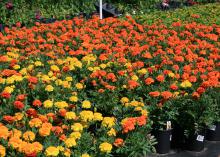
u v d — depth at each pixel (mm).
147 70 5164
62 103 4266
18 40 6145
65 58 5520
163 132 4523
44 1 7977
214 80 4738
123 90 4848
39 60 5383
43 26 6609
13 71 4816
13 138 3674
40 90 4598
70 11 8188
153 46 6035
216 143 4777
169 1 9531
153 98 4598
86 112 4117
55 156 3674
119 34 6387
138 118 4129
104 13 8867
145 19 7285
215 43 6328
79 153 3805
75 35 6199
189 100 4555
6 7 7582
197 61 5488
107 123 4086
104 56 5379
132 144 4031
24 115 4074
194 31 6734
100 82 4898
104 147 3814
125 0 9008
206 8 8219
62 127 3979
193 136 4586
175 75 5004
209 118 4512
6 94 4359
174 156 4562
